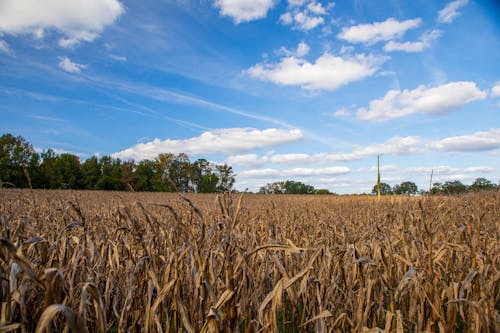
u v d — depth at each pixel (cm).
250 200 2022
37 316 296
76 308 315
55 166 6525
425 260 373
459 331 418
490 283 361
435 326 340
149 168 6444
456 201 918
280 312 451
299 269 409
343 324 338
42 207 801
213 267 307
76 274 375
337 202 1817
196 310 295
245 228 589
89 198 2489
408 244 523
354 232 663
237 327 268
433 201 658
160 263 357
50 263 344
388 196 1431
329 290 359
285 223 720
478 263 396
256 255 443
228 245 313
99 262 365
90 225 606
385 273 409
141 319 321
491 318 311
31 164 6028
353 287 406
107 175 7112
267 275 410
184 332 300
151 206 1254
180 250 329
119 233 477
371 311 378
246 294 344
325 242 529
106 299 346
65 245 368
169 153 6050
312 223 764
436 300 330
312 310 365
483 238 544
